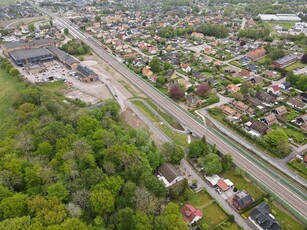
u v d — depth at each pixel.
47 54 199.88
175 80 167.50
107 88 158.62
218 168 91.62
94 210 69.81
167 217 69.00
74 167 79.25
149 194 74.12
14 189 75.75
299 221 78.38
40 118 106.25
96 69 186.25
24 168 77.81
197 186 89.81
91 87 159.75
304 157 101.00
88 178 76.31
